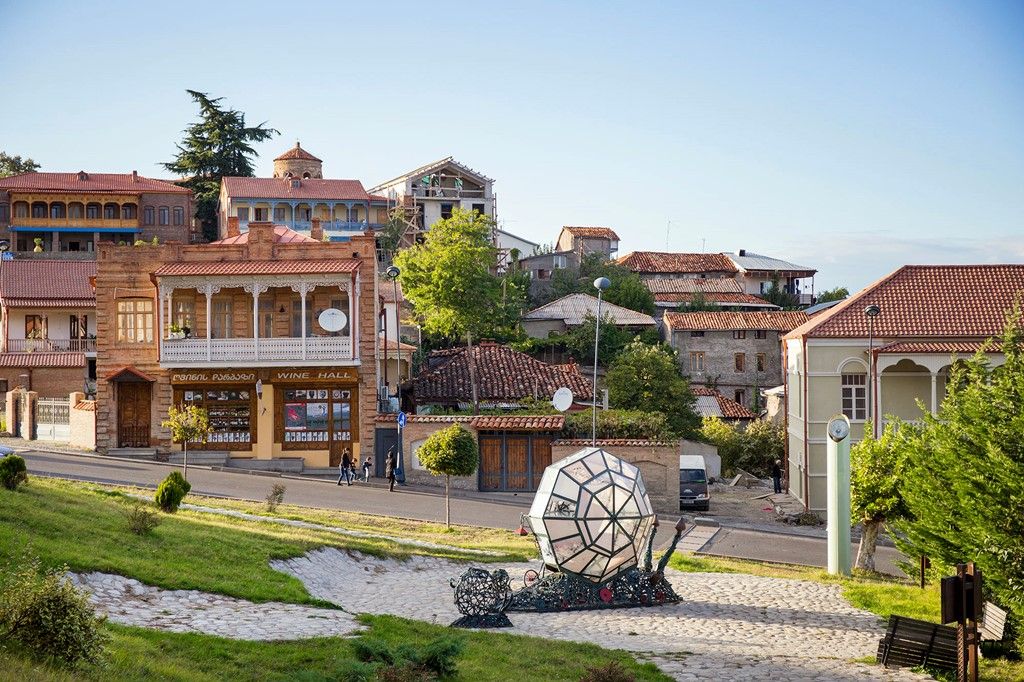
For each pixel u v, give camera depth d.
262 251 46.94
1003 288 48.72
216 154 106.62
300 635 18.97
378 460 46.16
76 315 65.12
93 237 95.06
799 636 21.92
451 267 63.38
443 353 61.22
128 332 46.66
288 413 46.28
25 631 14.73
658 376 60.50
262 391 46.03
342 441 46.38
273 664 17.03
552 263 103.94
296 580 23.64
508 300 77.25
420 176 100.00
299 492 40.06
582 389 54.81
